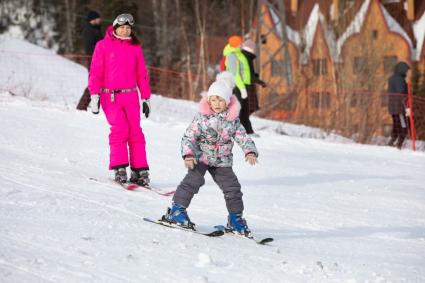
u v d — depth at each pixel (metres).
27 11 85.69
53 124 25.03
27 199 13.19
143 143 17.25
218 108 12.05
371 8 68.81
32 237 10.46
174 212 12.31
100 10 78.31
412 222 15.64
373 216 15.91
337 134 39.56
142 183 17.11
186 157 12.00
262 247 11.76
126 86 17.08
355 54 57.03
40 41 85.81
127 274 9.16
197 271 9.68
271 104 48.41
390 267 11.09
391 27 74.06
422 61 73.81
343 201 17.55
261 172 21.14
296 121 42.38
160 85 62.94
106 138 23.72
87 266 9.30
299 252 11.71
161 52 84.62
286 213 15.35
